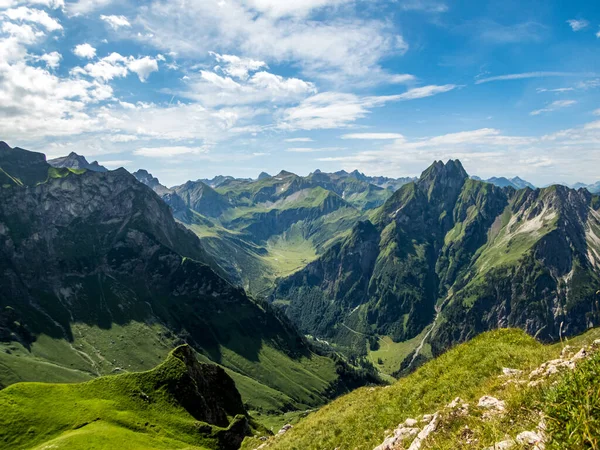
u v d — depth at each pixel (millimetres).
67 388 94625
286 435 44312
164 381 106938
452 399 24203
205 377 129125
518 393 16078
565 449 8953
